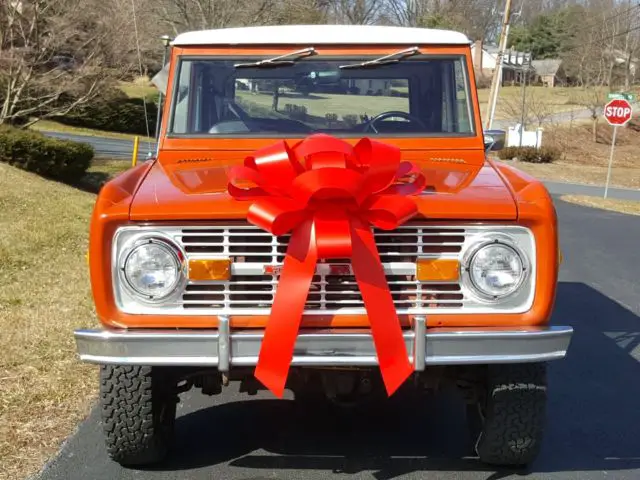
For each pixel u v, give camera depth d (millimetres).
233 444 4473
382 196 3477
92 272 3447
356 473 4117
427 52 4738
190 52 4727
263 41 4723
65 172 16266
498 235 3475
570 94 58344
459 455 4352
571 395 5484
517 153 37906
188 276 3449
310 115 4703
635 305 8406
